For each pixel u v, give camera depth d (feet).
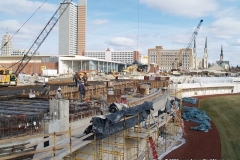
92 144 62.18
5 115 61.93
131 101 104.78
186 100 224.53
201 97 268.82
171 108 125.80
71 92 109.40
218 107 200.03
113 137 70.08
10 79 175.63
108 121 55.67
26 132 53.26
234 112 177.99
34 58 480.64
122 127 61.41
